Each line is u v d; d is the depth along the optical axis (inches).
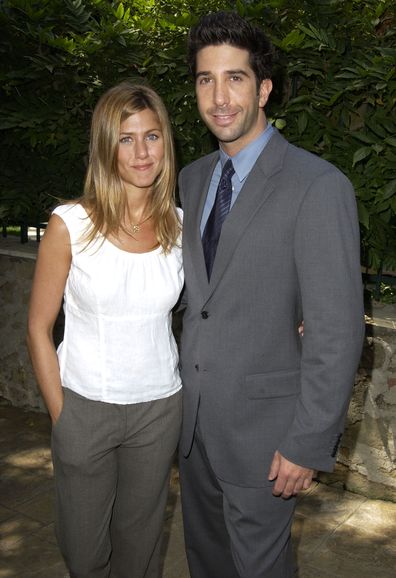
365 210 122.8
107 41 136.3
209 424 85.3
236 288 80.0
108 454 85.5
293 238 76.5
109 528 94.0
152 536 92.6
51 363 84.3
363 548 118.3
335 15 121.6
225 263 80.1
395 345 128.3
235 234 79.4
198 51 79.6
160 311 84.7
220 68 78.1
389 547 118.7
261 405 82.0
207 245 84.4
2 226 182.7
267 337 80.4
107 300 81.5
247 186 79.4
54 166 166.1
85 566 89.4
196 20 127.4
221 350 82.4
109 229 81.1
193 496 95.2
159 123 82.7
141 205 84.1
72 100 150.6
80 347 83.6
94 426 83.4
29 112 150.8
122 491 90.4
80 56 141.6
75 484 85.3
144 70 137.9
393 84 114.6
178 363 91.1
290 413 81.9
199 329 84.7
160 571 110.2
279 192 77.1
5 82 154.2
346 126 126.9
